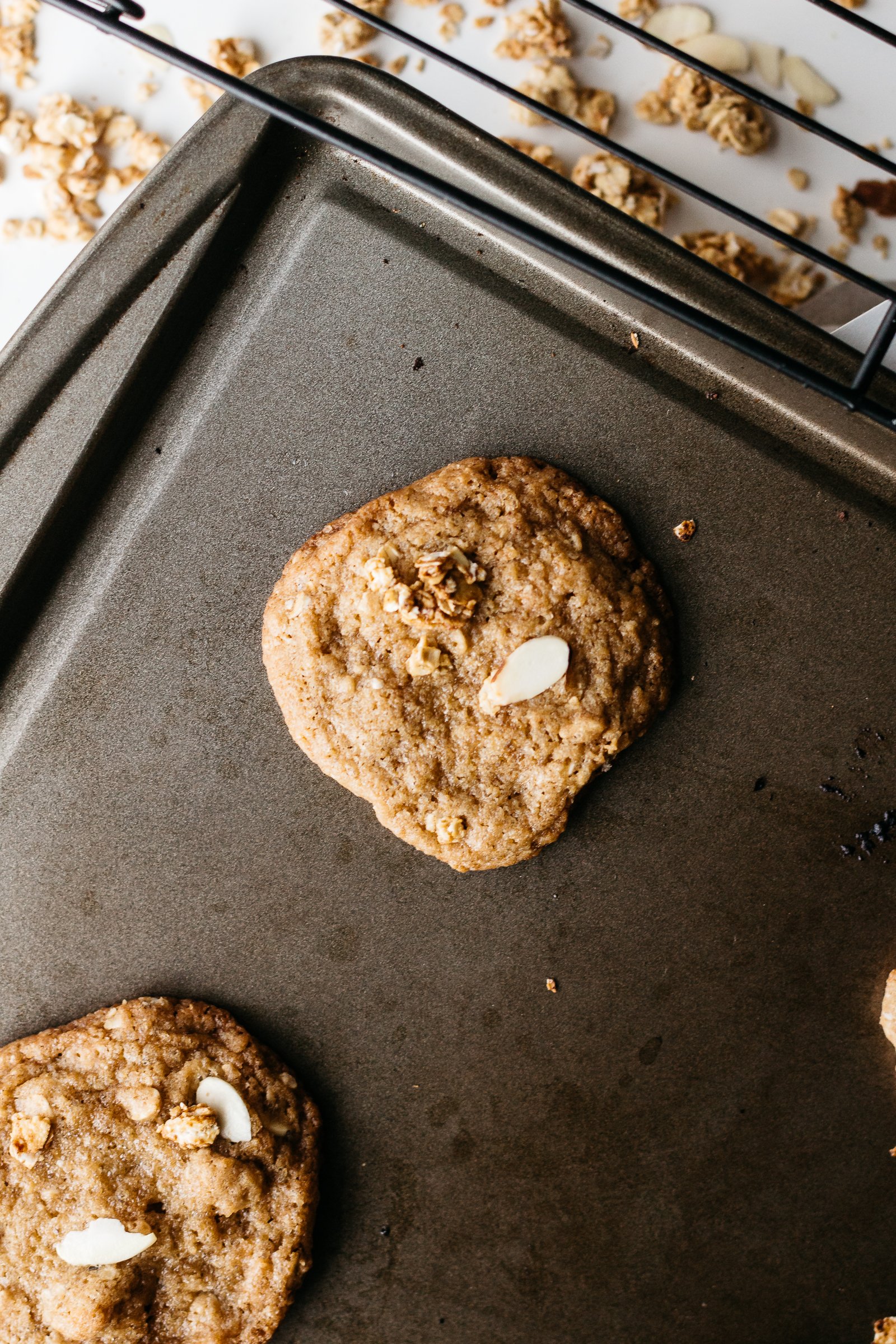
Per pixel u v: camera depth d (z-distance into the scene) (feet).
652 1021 1.23
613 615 1.20
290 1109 1.21
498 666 1.20
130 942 1.24
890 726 1.22
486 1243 1.23
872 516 1.22
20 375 1.21
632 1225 1.22
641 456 1.23
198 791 1.24
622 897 1.23
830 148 1.36
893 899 1.23
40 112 1.38
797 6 1.35
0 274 1.40
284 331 1.23
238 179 1.21
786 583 1.23
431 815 1.20
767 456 1.22
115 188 1.40
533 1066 1.23
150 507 1.24
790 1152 1.23
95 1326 1.16
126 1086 1.20
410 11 1.37
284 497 1.24
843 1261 1.22
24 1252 1.18
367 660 1.20
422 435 1.23
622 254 1.20
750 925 1.23
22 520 1.22
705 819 1.23
